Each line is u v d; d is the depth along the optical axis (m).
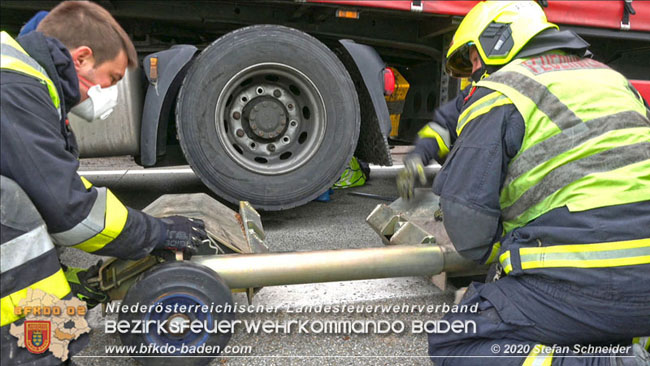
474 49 1.64
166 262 1.48
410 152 1.80
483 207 1.34
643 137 1.30
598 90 1.33
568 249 1.27
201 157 2.85
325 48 2.92
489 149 1.33
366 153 3.48
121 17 3.09
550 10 3.21
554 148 1.30
